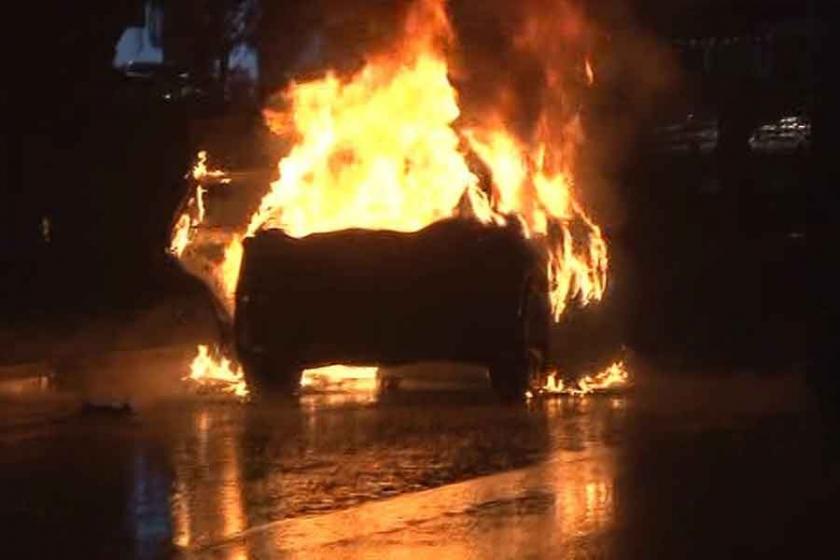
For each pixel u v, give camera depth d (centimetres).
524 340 2178
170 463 1761
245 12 4862
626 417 2061
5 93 3934
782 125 5144
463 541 1367
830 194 2008
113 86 4234
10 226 3969
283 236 2242
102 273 3784
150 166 3991
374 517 1473
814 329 2020
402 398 2259
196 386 2416
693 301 3369
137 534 1410
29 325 3152
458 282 2175
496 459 1766
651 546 1344
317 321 2206
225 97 4741
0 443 1916
